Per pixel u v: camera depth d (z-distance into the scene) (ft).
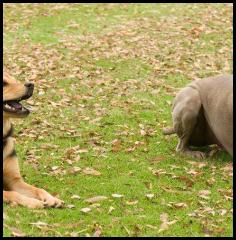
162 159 42.16
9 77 36.01
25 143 45.16
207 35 87.30
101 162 41.27
